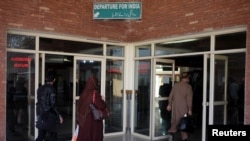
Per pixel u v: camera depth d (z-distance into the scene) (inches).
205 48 225.0
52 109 200.1
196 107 322.7
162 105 283.3
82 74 266.8
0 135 214.2
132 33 289.9
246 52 191.3
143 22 277.6
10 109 225.8
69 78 258.2
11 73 225.0
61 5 245.9
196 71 325.4
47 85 202.2
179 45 248.4
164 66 282.4
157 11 262.7
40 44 239.1
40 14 234.1
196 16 227.0
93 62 274.5
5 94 215.9
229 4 203.2
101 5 267.3
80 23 258.5
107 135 286.7
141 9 275.1
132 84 296.4
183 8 237.8
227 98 211.2
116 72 293.6
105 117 187.3
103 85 281.1
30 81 234.8
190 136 277.0
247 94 190.1
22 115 231.9
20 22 223.6
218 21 210.5
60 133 255.1
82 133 183.6
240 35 199.5
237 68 203.5
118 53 292.8
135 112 296.5
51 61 246.2
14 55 226.2
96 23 269.7
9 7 218.1
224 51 209.6
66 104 257.0
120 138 277.6
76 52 261.7
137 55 293.7
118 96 295.7
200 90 322.3
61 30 246.1
